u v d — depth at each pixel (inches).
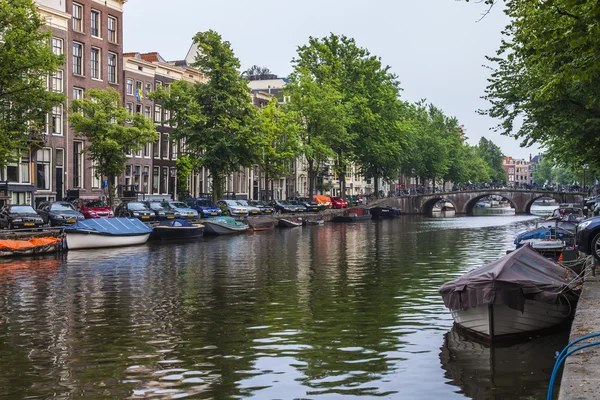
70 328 609.9
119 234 1439.5
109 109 1641.2
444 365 490.3
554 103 1008.2
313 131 2495.1
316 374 469.7
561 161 1662.2
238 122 1988.2
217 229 1866.4
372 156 2792.8
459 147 4384.8
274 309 698.8
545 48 549.0
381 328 607.5
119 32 2114.9
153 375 467.2
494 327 557.3
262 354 521.0
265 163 2377.0
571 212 1775.3
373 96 2775.6
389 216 3225.9
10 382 450.9
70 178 1893.5
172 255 1267.2
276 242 1604.3
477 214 3762.3
